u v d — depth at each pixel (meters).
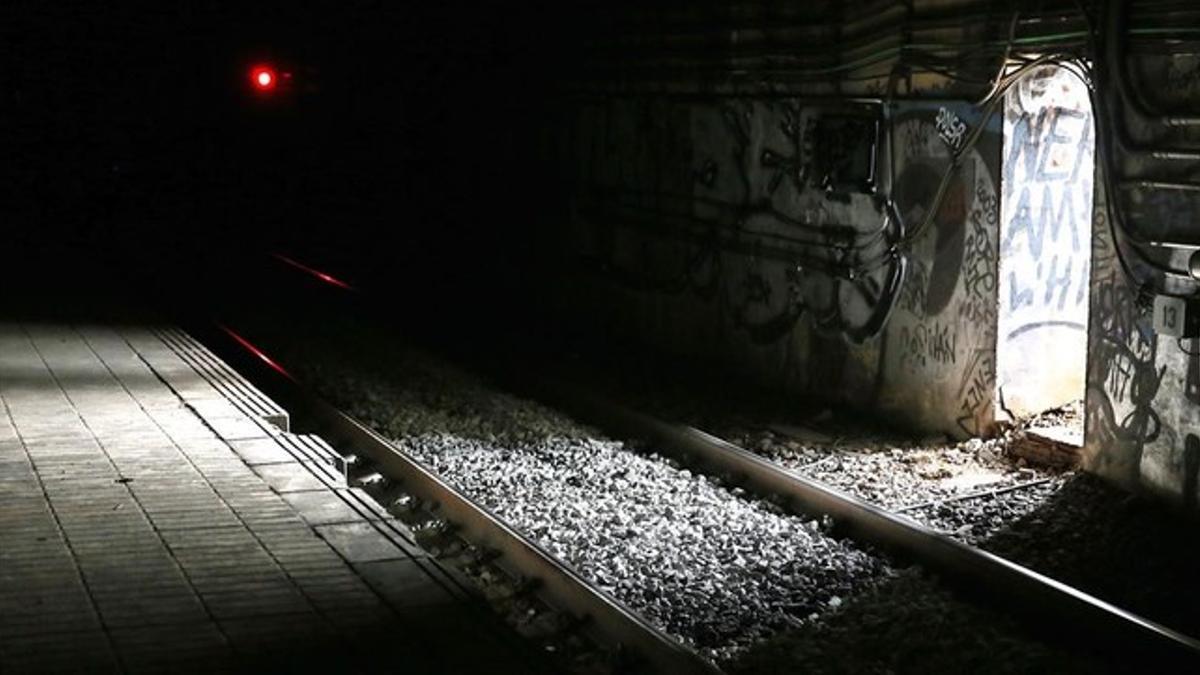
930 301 13.39
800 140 15.08
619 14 18.53
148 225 32.72
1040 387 12.92
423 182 25.62
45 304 19.00
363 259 27.27
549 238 20.95
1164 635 7.62
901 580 9.26
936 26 12.88
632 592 9.05
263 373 16.67
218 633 6.46
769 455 12.87
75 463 9.80
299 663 6.11
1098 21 10.93
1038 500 11.08
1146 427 10.77
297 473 9.56
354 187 28.59
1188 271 10.23
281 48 30.98
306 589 7.07
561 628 8.18
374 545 7.86
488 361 17.31
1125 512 10.63
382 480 11.62
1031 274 12.73
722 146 16.55
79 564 7.45
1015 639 8.28
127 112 33.41
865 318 14.21
